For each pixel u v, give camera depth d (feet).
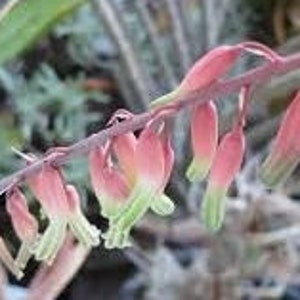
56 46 2.31
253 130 2.05
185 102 0.80
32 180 0.87
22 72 2.28
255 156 2.04
